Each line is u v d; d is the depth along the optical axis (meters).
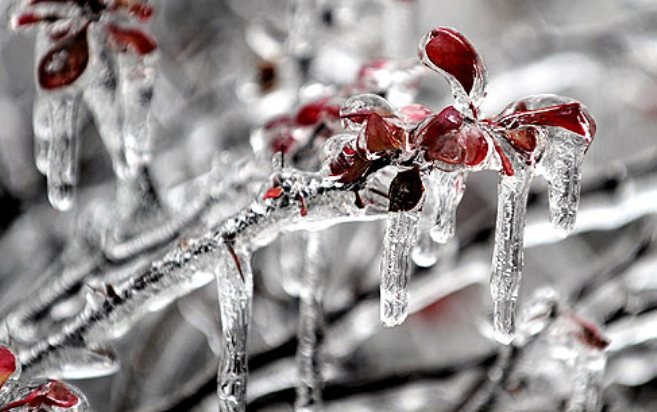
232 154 0.94
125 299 0.72
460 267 0.89
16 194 1.08
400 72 0.77
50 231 1.07
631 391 0.97
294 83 0.89
